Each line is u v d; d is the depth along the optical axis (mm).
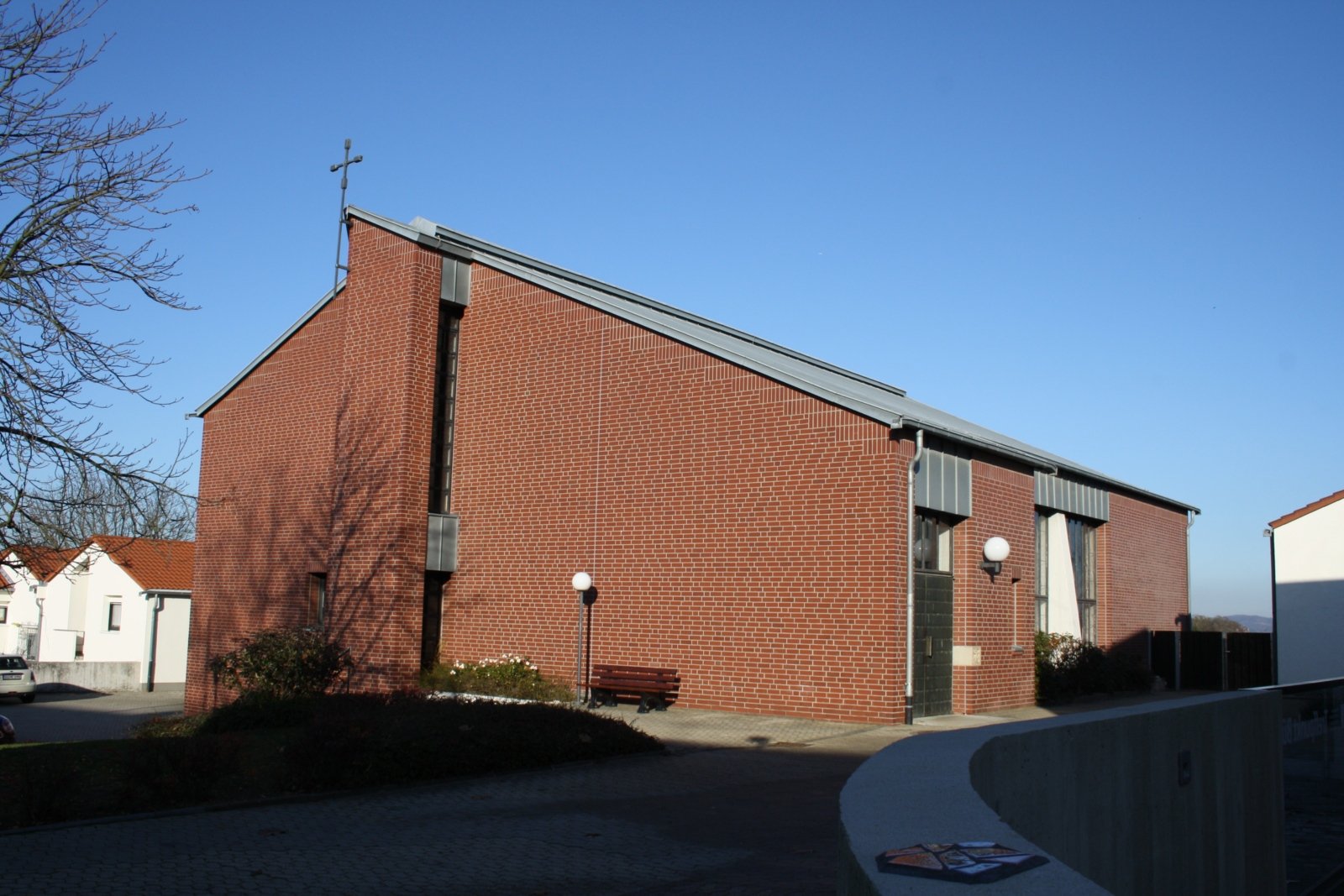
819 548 18484
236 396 27531
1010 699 21156
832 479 18469
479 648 22531
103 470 13430
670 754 14727
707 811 11234
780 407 19141
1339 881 10078
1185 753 7676
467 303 23844
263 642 20328
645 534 20500
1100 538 29156
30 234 13219
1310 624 26250
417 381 22812
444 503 23422
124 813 10461
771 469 19125
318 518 24922
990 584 20766
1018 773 5582
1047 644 24203
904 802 4051
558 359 22219
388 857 9195
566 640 21328
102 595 44344
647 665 20125
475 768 12945
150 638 42406
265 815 10680
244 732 17234
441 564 22906
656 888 8328
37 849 9062
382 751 12203
